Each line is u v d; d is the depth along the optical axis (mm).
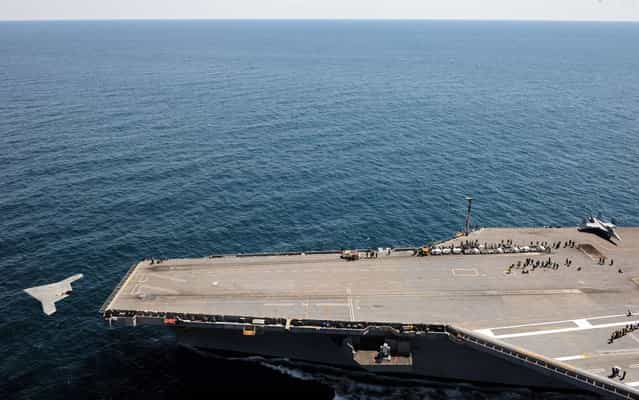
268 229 94250
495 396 59656
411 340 59125
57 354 63531
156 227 93500
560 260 72062
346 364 62750
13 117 159000
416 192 111375
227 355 64562
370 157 132625
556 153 137000
